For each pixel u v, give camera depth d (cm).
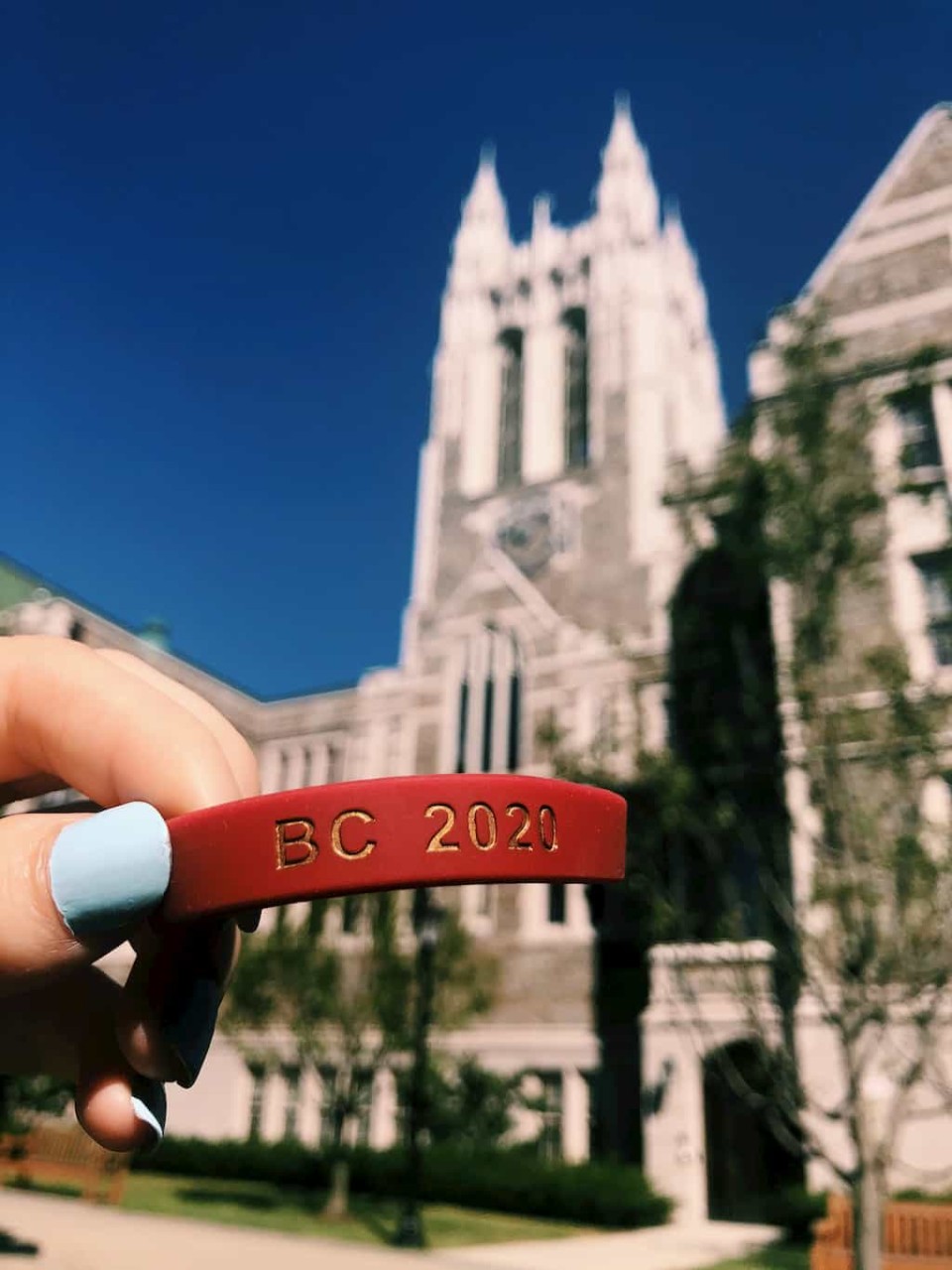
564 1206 1858
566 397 3578
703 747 2239
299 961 1841
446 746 2927
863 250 2225
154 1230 1404
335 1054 2136
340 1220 1709
